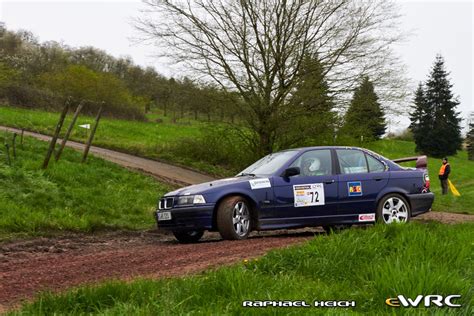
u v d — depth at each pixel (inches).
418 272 192.2
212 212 360.2
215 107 911.0
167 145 1123.3
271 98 880.9
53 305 174.4
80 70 2182.6
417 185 413.7
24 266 280.5
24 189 507.8
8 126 1246.9
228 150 1013.2
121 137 1477.6
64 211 467.2
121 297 181.3
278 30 854.5
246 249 298.5
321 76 863.7
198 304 175.2
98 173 665.6
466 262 242.1
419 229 282.4
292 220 379.9
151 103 2982.3
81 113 2005.4
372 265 217.8
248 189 368.5
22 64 2699.3
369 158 410.3
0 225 397.7
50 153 607.2
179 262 270.8
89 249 359.9
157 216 383.6
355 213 394.6
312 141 900.6
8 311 178.5
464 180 1893.5
